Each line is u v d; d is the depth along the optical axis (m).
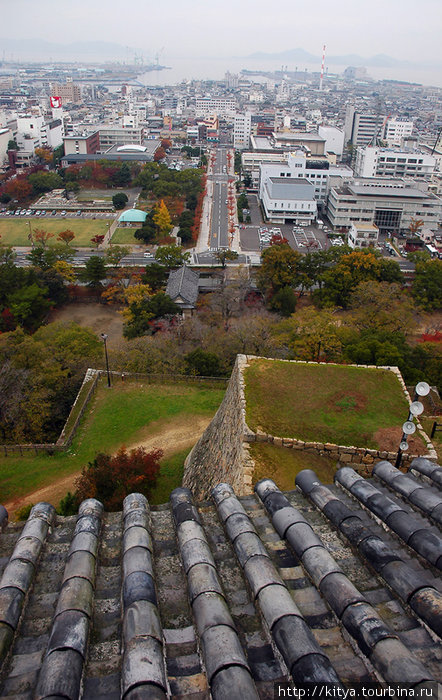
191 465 32.31
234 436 25.39
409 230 135.25
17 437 41.66
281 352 57.88
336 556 11.08
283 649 7.97
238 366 29.25
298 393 26.69
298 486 14.45
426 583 9.50
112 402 44.19
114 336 81.94
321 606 9.48
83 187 173.38
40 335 60.62
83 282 95.56
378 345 51.31
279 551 11.11
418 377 48.25
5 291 84.25
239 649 8.00
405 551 11.30
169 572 10.49
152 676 7.30
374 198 135.12
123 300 90.81
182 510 12.38
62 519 12.55
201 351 53.44
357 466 22.94
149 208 149.62
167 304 80.75
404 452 22.52
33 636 8.74
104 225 137.38
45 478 34.16
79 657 7.88
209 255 118.44
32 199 160.38
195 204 146.25
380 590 9.97
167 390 46.56
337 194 136.50
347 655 8.35
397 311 71.75
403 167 182.38
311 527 11.80
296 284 94.19
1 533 11.95
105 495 28.36
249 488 20.84
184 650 8.49
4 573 9.88
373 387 27.48
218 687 7.19
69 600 8.98
